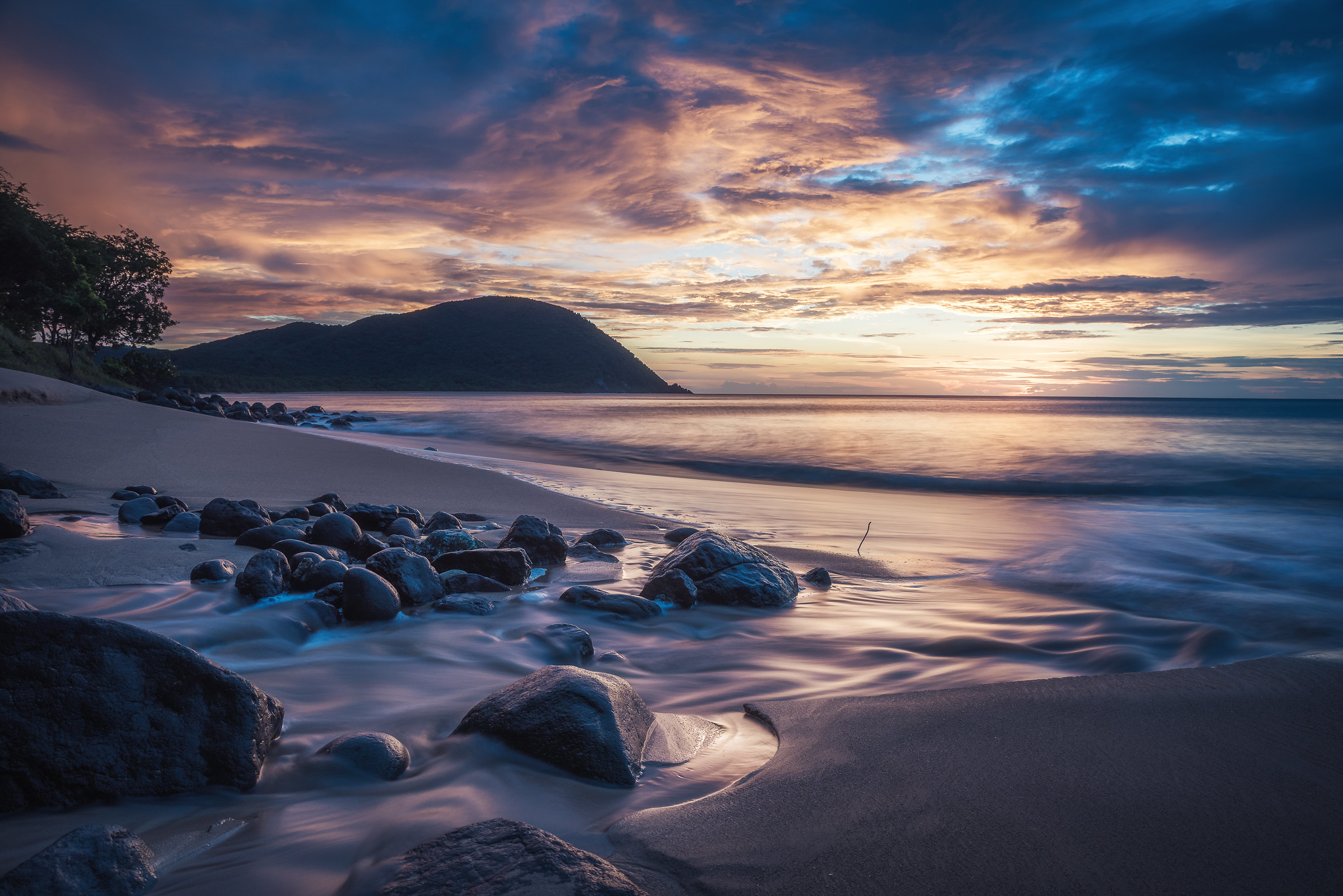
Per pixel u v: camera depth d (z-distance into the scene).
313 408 48.06
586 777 2.44
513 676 3.64
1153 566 7.03
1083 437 27.33
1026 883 1.82
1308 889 1.81
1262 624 4.96
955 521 10.12
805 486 15.57
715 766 2.61
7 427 12.00
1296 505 12.27
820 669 3.97
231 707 2.43
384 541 6.86
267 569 4.82
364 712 3.08
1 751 2.12
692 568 5.74
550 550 6.72
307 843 2.01
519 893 1.60
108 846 1.77
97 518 7.17
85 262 35.03
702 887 1.80
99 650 2.31
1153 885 1.82
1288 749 2.67
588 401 121.44
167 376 47.97
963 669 3.96
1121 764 2.54
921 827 2.09
